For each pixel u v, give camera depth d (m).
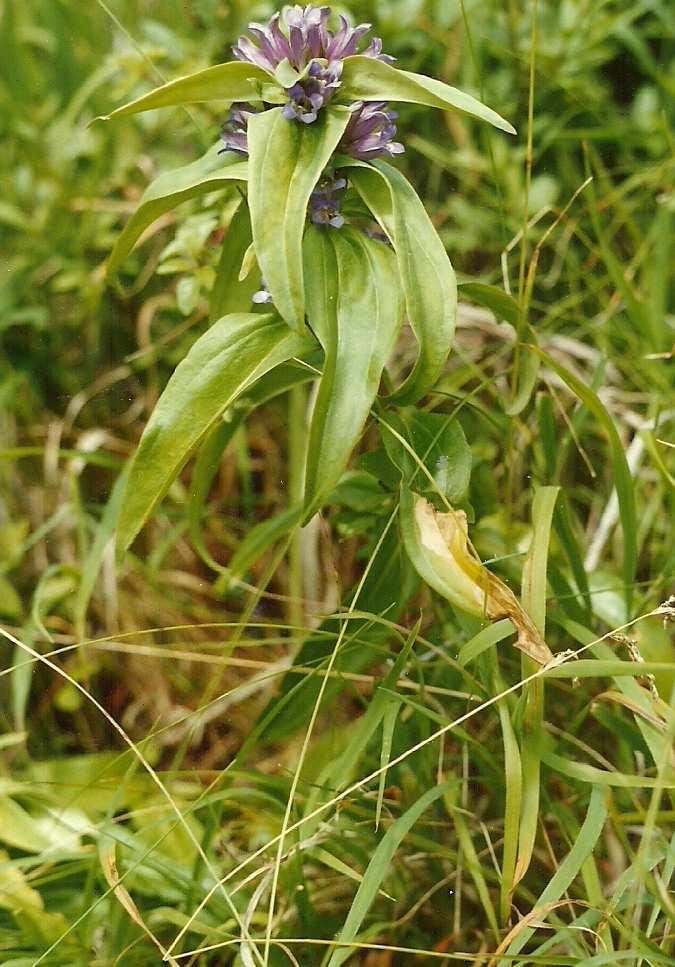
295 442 1.03
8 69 1.13
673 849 0.81
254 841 0.92
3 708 1.00
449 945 0.89
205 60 1.06
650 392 1.03
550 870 0.90
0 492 1.05
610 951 0.80
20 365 1.09
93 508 1.04
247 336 0.82
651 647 0.90
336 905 0.90
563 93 1.12
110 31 1.13
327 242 0.83
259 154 0.80
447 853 0.87
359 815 0.89
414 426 0.87
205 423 0.82
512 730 0.83
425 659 0.93
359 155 0.82
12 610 1.02
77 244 1.09
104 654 1.03
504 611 0.82
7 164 1.12
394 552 0.89
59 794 0.94
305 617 1.03
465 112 0.81
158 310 1.10
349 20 0.82
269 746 1.00
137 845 0.86
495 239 1.10
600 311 1.09
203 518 1.06
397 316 0.81
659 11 1.13
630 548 0.90
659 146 1.11
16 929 0.87
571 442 1.05
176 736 1.01
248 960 0.80
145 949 0.86
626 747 0.89
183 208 1.04
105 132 1.10
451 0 1.10
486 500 0.96
